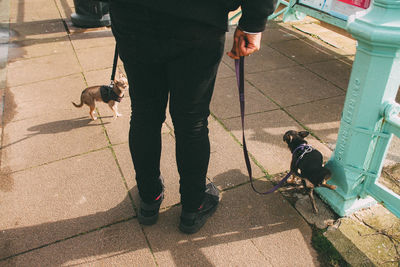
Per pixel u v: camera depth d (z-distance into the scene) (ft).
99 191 8.45
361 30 5.99
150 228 7.48
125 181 8.75
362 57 6.34
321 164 7.68
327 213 7.86
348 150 7.21
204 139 6.16
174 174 8.94
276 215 7.81
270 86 13.48
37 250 7.00
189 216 7.09
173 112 5.87
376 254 6.92
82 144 10.13
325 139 10.46
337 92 13.11
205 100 5.74
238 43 5.36
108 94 10.68
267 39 17.94
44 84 13.47
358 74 6.52
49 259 6.82
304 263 6.77
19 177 8.90
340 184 7.66
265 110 11.93
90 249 7.03
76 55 15.96
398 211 6.94
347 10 13.10
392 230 7.43
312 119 11.45
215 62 5.32
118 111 11.80
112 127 10.93
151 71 5.49
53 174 9.00
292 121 11.33
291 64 15.31
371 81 6.37
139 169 6.63
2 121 11.21
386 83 6.30
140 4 4.64
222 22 4.92
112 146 10.03
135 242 7.17
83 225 7.55
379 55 6.06
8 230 7.45
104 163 9.36
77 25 18.81
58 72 14.40
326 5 14.03
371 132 6.74
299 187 8.55
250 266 6.70
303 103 12.37
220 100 12.50
